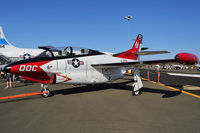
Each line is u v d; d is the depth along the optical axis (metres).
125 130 2.56
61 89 7.59
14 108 4.04
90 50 7.09
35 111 3.76
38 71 5.33
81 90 7.24
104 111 3.73
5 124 2.87
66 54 6.18
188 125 2.79
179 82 10.90
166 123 2.89
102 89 7.54
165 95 5.86
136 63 5.56
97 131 2.53
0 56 13.70
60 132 2.50
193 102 4.65
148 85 8.98
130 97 5.50
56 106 4.24
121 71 8.20
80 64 6.29
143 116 3.32
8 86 9.18
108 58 7.68
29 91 7.06
